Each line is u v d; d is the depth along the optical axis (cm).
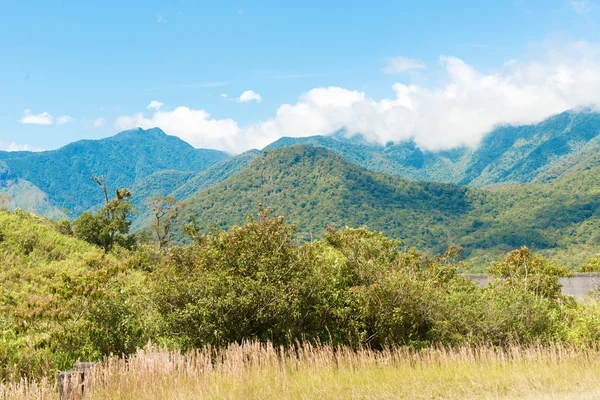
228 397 759
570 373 912
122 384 797
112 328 1061
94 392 773
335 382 845
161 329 1023
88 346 1042
